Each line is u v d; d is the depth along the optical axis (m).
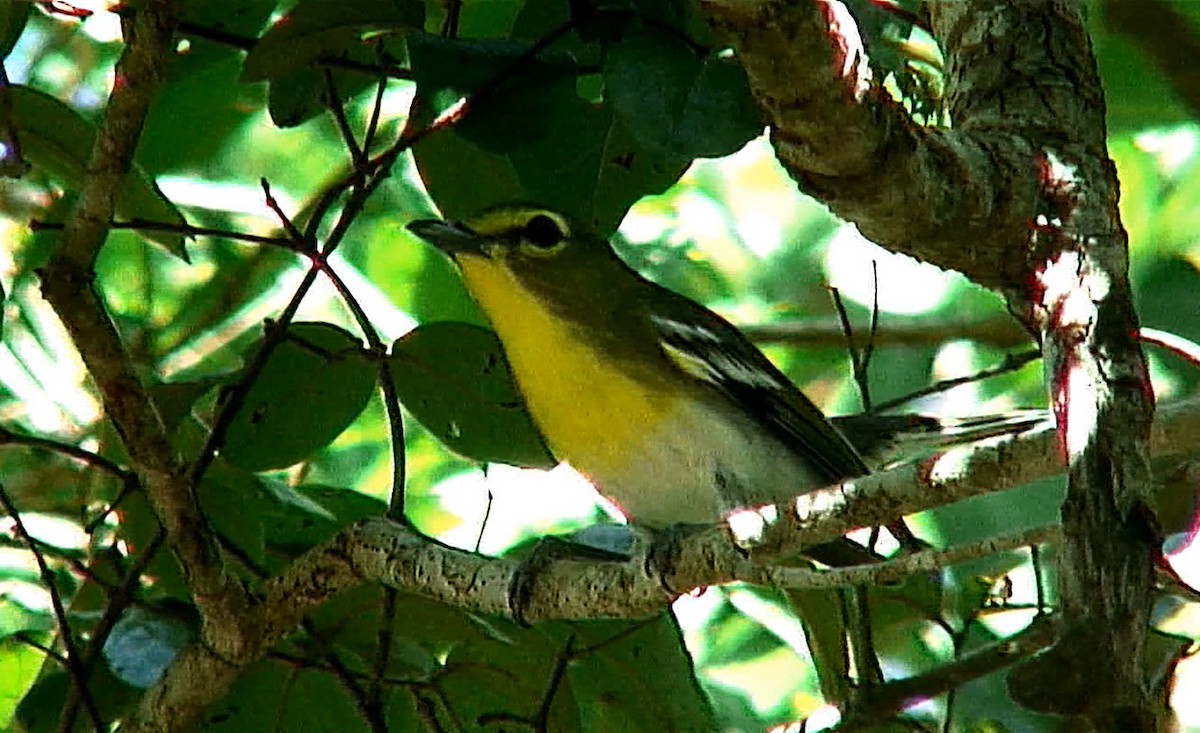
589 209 9.75
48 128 9.88
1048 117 7.91
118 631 10.11
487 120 8.88
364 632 10.30
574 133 9.59
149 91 7.63
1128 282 7.24
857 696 9.55
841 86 6.48
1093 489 6.03
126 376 8.20
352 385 9.80
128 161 7.82
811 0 6.23
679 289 16.44
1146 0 13.03
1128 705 5.50
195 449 10.62
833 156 6.79
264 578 9.96
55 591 9.25
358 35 9.62
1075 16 8.37
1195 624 10.85
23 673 11.20
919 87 10.22
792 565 10.81
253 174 14.91
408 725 10.38
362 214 14.43
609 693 10.34
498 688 10.37
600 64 9.07
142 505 10.29
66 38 13.74
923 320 15.47
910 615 10.84
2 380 13.54
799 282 16.38
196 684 9.38
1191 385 13.36
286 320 9.02
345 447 14.07
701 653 14.11
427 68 8.76
